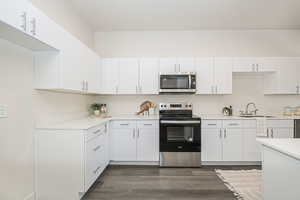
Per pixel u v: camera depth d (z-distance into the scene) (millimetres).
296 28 4148
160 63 3889
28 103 2209
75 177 2301
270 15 3510
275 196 1554
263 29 4195
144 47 4270
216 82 3855
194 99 4234
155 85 3896
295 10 3314
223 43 4227
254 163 3668
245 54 4219
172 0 3000
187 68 3869
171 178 3039
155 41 4262
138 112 4238
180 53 4246
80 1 3023
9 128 1923
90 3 3086
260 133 3596
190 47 4242
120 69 3926
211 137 3635
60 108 2910
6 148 1884
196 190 2625
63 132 2318
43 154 2324
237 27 4078
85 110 3883
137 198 2420
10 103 1938
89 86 3213
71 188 2301
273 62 3818
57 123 2738
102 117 3768
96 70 3594
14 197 1986
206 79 3865
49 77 2297
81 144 2309
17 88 2035
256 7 3207
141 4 3113
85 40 3803
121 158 3691
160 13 3426
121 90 3922
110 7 3211
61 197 2305
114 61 3932
